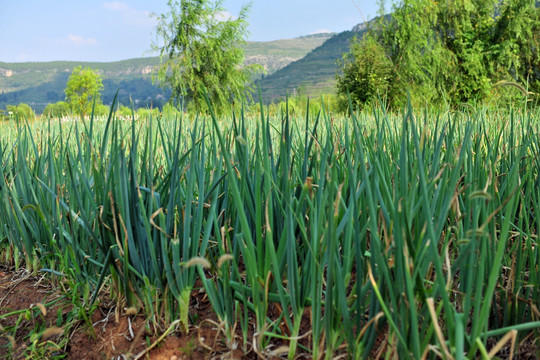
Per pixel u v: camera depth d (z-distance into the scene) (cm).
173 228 138
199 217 125
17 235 186
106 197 135
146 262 134
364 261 126
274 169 137
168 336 130
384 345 101
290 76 14262
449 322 83
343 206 109
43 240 178
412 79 1476
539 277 117
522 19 1792
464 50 1711
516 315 113
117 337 133
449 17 1788
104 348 130
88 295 152
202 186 128
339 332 106
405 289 90
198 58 1722
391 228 97
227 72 1788
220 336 128
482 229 83
